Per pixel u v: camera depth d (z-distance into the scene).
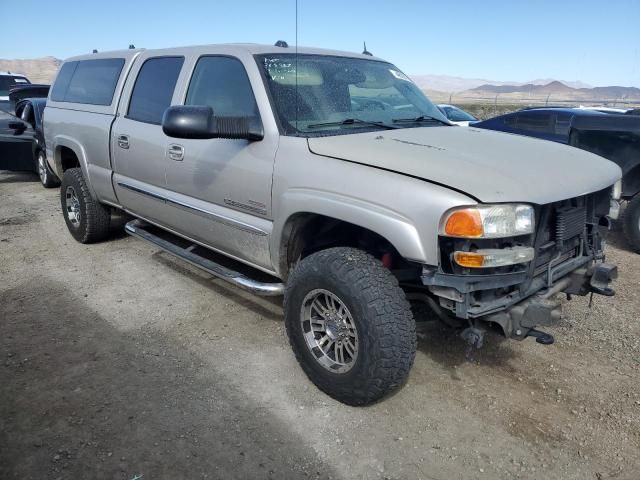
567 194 2.79
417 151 2.95
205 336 3.82
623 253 6.00
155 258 5.38
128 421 2.88
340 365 3.00
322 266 2.88
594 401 3.11
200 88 3.90
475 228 2.46
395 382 2.78
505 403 3.08
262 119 3.35
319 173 2.97
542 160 3.04
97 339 3.76
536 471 2.57
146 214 4.71
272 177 3.24
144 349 3.63
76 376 3.29
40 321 4.02
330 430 2.83
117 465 2.56
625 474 2.55
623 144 6.05
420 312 3.68
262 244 3.45
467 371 3.41
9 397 3.07
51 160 6.04
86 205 5.49
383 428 2.85
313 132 3.29
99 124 4.97
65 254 5.53
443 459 2.64
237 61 3.63
